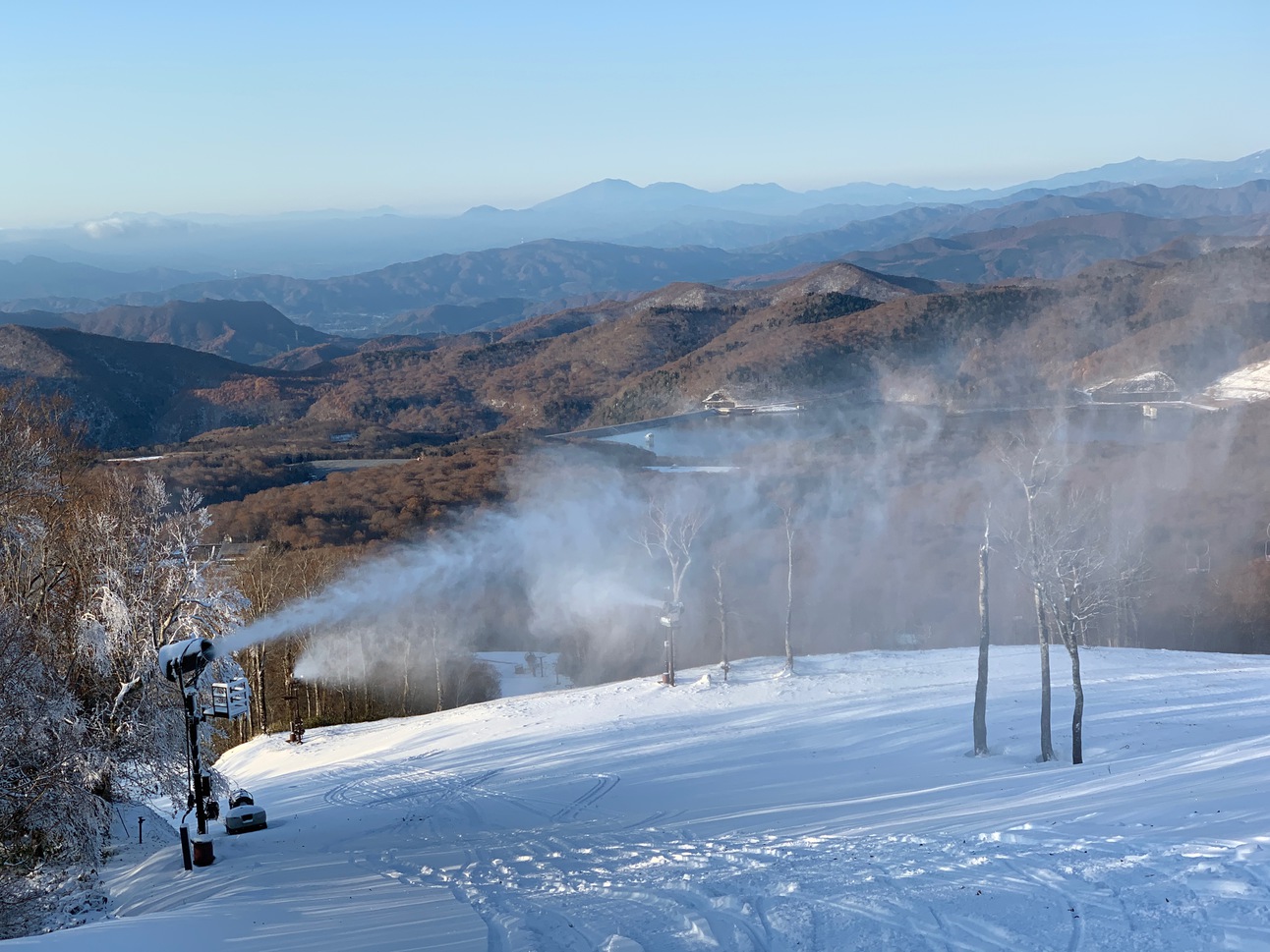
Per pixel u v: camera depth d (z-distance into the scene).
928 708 43.91
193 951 16.39
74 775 26.48
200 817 24.98
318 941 16.56
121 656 30.88
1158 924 13.53
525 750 42.38
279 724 63.03
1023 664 53.38
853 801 28.34
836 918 15.29
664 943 15.06
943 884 16.41
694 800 30.86
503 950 15.52
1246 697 42.62
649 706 49.62
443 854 23.95
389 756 45.09
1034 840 19.11
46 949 16.72
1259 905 13.80
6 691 25.64
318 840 27.33
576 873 20.44
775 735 41.22
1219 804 21.16
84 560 32.62
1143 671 51.19
